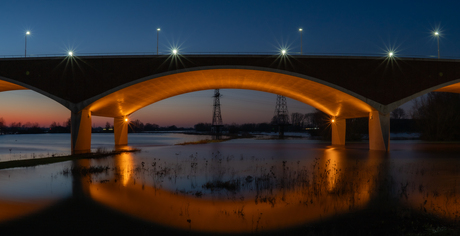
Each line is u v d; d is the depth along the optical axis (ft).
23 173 52.70
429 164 66.18
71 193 37.70
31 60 101.30
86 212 30.22
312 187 41.14
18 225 26.14
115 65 100.73
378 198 35.14
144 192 38.55
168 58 100.53
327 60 101.60
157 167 61.21
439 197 35.42
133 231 25.12
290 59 101.35
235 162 70.95
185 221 27.68
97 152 97.81
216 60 100.42
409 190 39.04
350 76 101.76
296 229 25.61
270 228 25.89
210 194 37.73
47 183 43.73
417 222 26.68
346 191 38.63
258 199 35.19
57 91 100.37
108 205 32.71
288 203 33.47
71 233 24.49
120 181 45.62
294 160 75.87
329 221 27.37
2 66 101.09
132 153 99.50
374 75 102.22
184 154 95.25
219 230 25.44
